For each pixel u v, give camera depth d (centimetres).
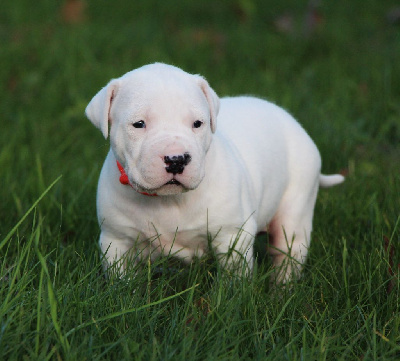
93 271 388
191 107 364
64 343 314
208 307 366
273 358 329
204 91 387
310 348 347
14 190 558
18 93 835
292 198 475
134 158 363
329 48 981
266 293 403
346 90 803
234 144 437
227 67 914
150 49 974
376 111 736
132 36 1046
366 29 1101
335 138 663
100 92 388
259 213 452
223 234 412
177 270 430
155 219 407
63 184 573
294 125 484
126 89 375
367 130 725
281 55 959
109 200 412
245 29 1109
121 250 428
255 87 815
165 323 361
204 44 1012
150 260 428
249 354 344
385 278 412
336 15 1240
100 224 428
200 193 399
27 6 1242
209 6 1323
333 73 865
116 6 1301
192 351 323
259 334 352
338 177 527
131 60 930
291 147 475
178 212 404
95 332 336
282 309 355
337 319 368
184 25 1176
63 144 695
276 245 480
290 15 1199
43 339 325
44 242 456
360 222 500
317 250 476
